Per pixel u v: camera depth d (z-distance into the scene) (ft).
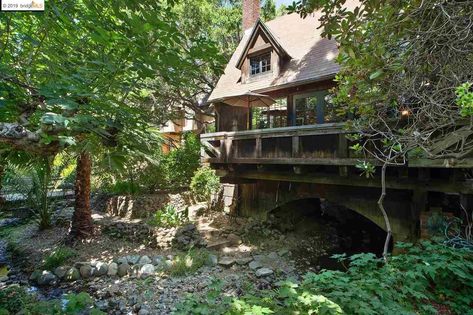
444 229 15.96
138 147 12.28
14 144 9.48
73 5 10.40
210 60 12.07
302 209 35.81
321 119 29.07
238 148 28.48
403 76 12.41
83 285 21.98
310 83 29.45
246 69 37.63
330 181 22.86
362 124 16.19
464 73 10.82
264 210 32.09
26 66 10.98
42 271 23.21
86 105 10.03
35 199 34.45
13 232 35.53
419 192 18.34
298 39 36.70
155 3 10.76
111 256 26.84
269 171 27.40
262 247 28.07
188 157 44.21
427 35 10.65
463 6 9.99
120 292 20.49
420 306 10.19
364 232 32.65
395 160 16.31
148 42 10.39
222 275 22.71
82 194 30.66
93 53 11.73
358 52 12.28
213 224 32.81
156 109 41.60
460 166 12.12
